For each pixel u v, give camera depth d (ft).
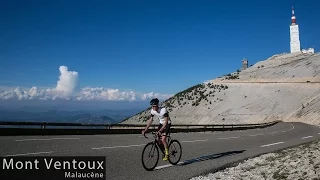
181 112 498.69
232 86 542.57
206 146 53.01
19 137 52.80
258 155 41.24
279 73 590.96
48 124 64.13
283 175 25.77
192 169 30.42
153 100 31.27
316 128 153.28
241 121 409.28
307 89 455.22
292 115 361.92
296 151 40.42
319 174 24.27
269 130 134.72
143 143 51.31
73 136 62.08
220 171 30.14
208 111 468.34
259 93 485.15
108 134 76.95
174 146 33.47
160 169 30.04
